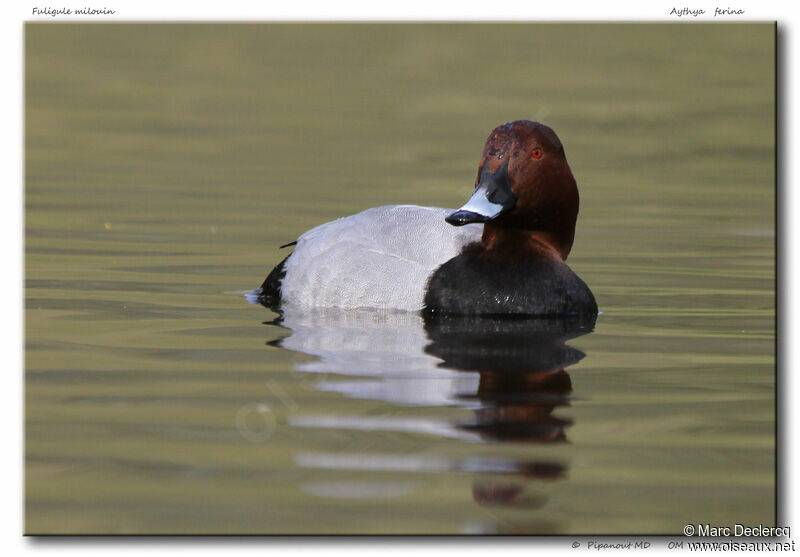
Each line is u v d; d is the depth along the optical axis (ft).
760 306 40.11
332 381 29.71
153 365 31.22
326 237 39.96
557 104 96.02
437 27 131.13
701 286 43.60
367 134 84.43
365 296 38.14
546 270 37.91
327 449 24.97
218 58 114.32
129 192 62.90
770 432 26.40
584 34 128.47
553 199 38.01
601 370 31.30
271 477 23.54
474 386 29.43
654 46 122.93
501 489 23.08
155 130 83.61
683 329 36.52
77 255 47.09
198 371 30.63
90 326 35.68
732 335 35.73
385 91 101.09
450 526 21.56
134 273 44.09
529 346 33.78
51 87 99.14
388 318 37.22
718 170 73.87
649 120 90.58
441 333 35.17
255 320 36.83
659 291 42.65
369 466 24.13
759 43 123.54
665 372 31.24
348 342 33.88
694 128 87.86
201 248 49.42
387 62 113.70
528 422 26.76
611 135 84.99
